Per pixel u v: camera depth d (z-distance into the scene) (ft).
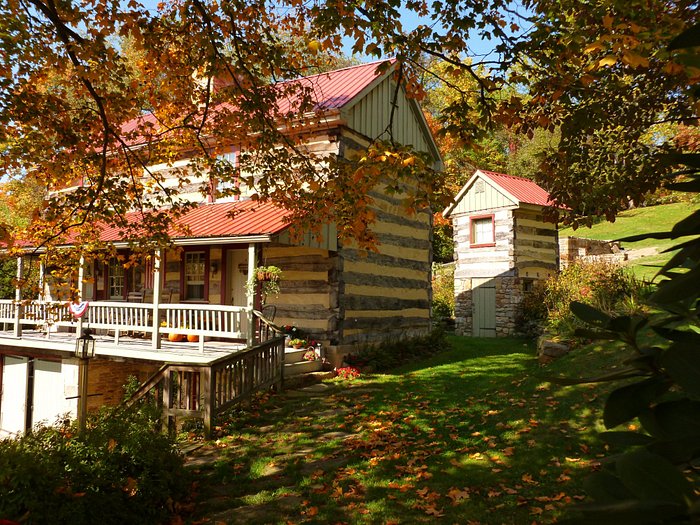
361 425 25.20
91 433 17.37
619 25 12.78
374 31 18.30
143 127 26.40
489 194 63.26
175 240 39.29
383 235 47.88
